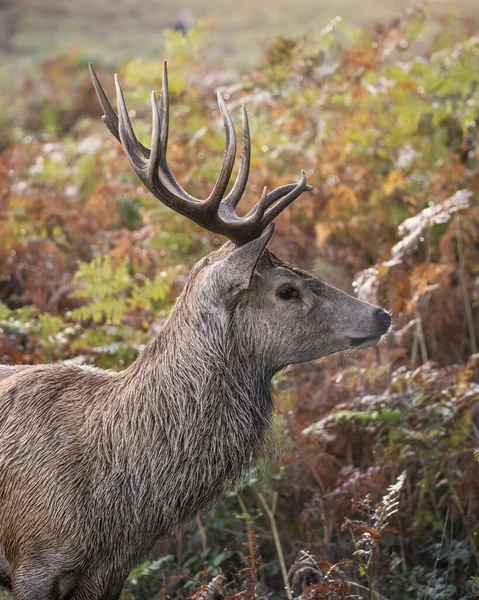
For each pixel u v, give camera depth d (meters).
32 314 13.75
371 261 14.15
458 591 9.81
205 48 17.83
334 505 10.25
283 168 15.80
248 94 17.39
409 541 10.41
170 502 8.41
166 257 14.62
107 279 12.53
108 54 46.50
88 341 12.08
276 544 10.09
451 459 10.41
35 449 8.46
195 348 8.46
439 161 14.26
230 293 8.38
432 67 15.93
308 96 16.53
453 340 13.13
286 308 8.56
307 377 12.80
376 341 8.78
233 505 11.18
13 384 8.96
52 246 15.40
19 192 17.34
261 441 8.76
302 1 60.69
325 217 14.57
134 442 8.40
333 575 9.10
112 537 8.38
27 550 8.38
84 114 31.41
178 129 16.30
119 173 17.81
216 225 8.34
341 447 11.42
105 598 8.62
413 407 10.71
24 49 54.94
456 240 13.65
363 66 16.86
